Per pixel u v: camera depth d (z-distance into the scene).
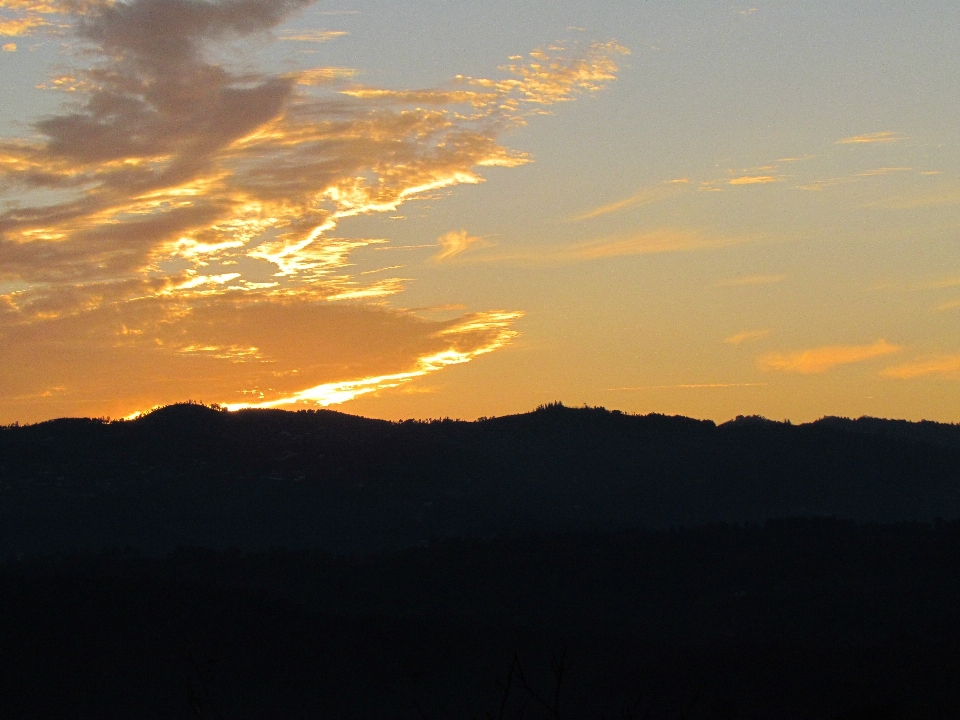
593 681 102.00
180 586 126.75
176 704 100.69
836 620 129.38
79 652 106.44
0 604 113.31
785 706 93.69
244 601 121.75
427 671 108.25
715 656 104.88
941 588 138.38
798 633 123.00
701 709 93.56
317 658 111.56
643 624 131.50
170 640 111.12
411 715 101.06
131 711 98.88
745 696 96.06
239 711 101.31
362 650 113.19
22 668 102.44
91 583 122.88
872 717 86.62
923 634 115.44
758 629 126.69
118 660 105.75
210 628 114.50
